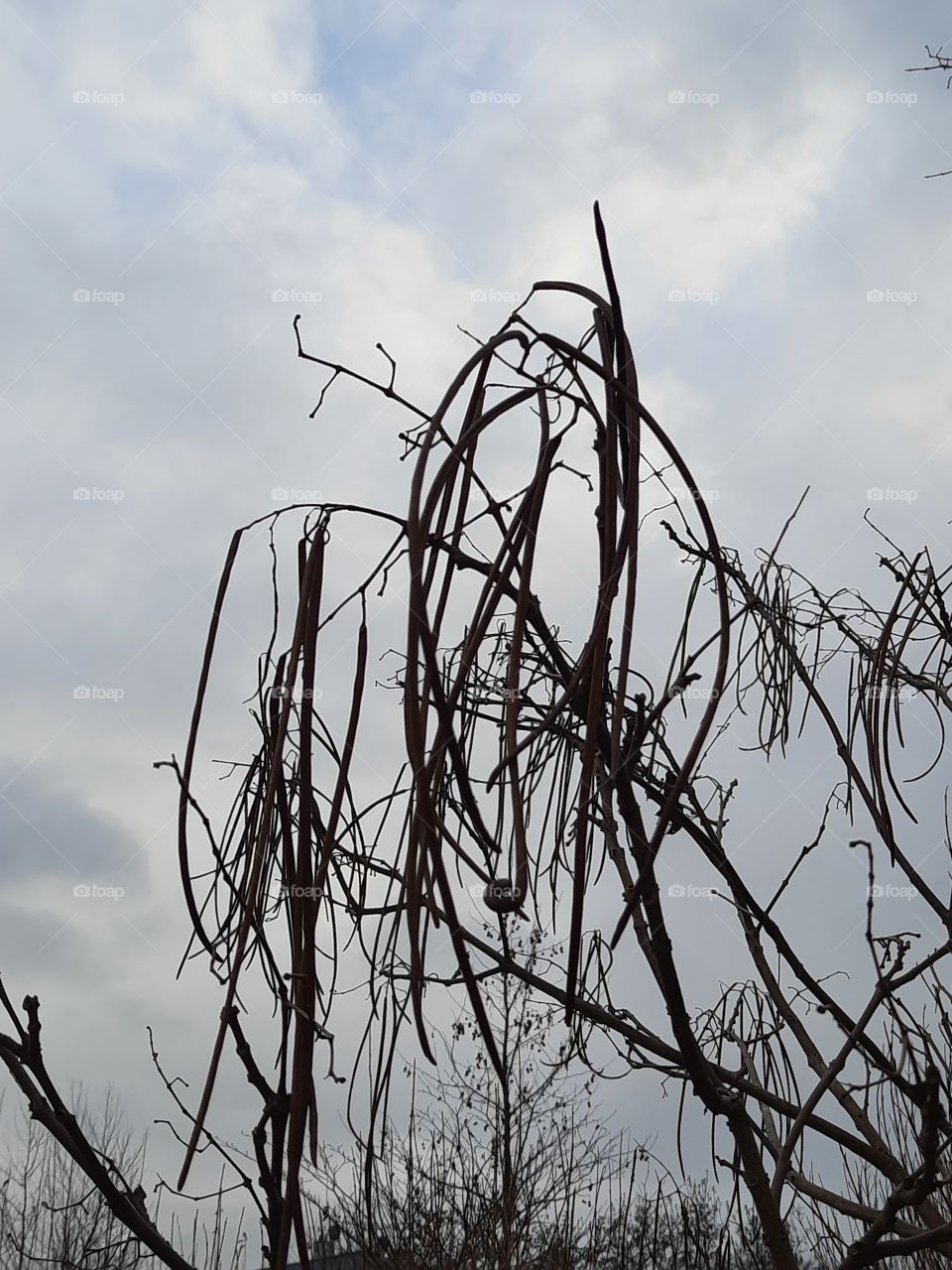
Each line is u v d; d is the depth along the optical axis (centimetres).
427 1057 116
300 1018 150
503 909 115
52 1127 180
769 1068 303
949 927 247
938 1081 199
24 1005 180
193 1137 147
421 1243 792
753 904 289
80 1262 206
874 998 238
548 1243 817
